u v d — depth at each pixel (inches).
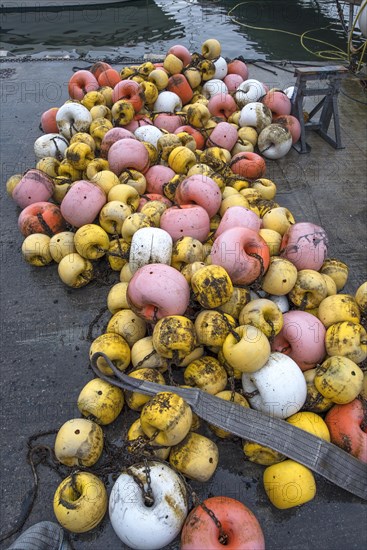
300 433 108.4
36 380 132.7
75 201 159.9
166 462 106.8
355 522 106.2
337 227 188.1
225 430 108.8
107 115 225.8
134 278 124.2
